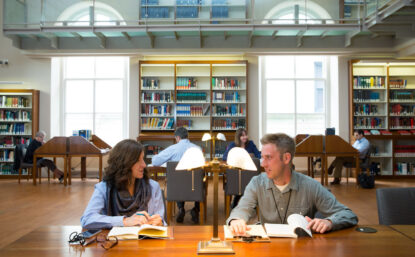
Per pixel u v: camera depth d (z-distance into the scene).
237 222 1.61
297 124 8.62
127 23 7.04
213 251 1.28
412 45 7.16
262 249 1.33
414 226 1.67
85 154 6.78
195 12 6.82
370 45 7.54
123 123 8.66
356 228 1.63
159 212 1.90
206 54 7.78
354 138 7.73
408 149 7.99
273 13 6.77
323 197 1.78
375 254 1.28
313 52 7.65
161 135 7.73
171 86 8.16
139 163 1.81
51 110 8.23
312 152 6.59
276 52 7.67
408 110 8.09
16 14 6.97
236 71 8.16
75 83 8.67
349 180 7.55
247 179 3.86
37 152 6.78
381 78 8.06
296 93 8.63
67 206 4.86
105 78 8.64
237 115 7.98
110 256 1.26
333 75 8.40
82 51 7.61
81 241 1.41
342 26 6.65
